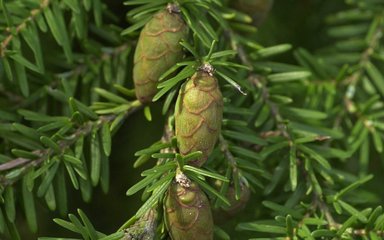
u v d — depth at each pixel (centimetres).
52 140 26
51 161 26
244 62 29
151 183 26
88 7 28
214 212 26
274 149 28
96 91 28
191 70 25
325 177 28
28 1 28
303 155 28
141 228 25
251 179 27
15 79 29
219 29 29
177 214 24
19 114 28
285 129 28
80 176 27
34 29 28
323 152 29
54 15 28
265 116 29
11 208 26
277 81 29
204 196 25
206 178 26
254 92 29
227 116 28
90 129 27
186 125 25
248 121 28
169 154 25
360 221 26
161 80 26
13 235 27
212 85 25
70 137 27
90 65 29
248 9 29
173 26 26
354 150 29
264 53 29
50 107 29
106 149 26
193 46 26
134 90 27
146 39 26
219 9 29
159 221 26
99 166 27
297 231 26
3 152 28
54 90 28
